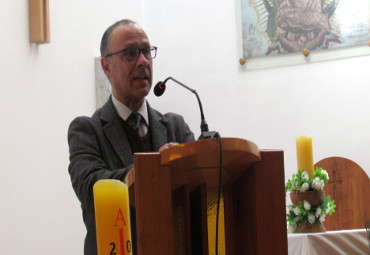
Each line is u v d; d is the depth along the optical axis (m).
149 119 2.09
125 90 2.03
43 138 3.64
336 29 4.48
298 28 4.59
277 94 4.60
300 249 2.19
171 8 5.06
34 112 3.56
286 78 4.59
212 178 1.26
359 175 3.62
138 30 2.08
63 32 3.98
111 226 0.89
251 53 4.73
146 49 2.07
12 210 3.25
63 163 3.85
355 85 4.38
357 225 3.56
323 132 4.42
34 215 3.46
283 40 4.63
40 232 3.50
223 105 4.77
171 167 1.15
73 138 1.96
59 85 3.88
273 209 1.22
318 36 4.53
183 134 2.16
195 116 4.85
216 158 1.15
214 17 4.90
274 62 4.64
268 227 1.22
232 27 4.83
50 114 3.74
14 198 3.28
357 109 4.35
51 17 3.84
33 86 3.57
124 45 2.04
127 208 0.91
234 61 4.78
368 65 4.37
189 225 1.23
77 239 3.94
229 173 1.26
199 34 4.93
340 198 3.62
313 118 4.47
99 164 1.84
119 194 0.90
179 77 4.94
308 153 2.56
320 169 2.55
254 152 1.18
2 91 3.26
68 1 4.07
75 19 4.16
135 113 2.06
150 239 1.12
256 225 1.21
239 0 4.83
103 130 1.99
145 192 1.13
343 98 4.40
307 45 4.55
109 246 0.88
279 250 1.21
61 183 3.80
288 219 2.48
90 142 1.93
